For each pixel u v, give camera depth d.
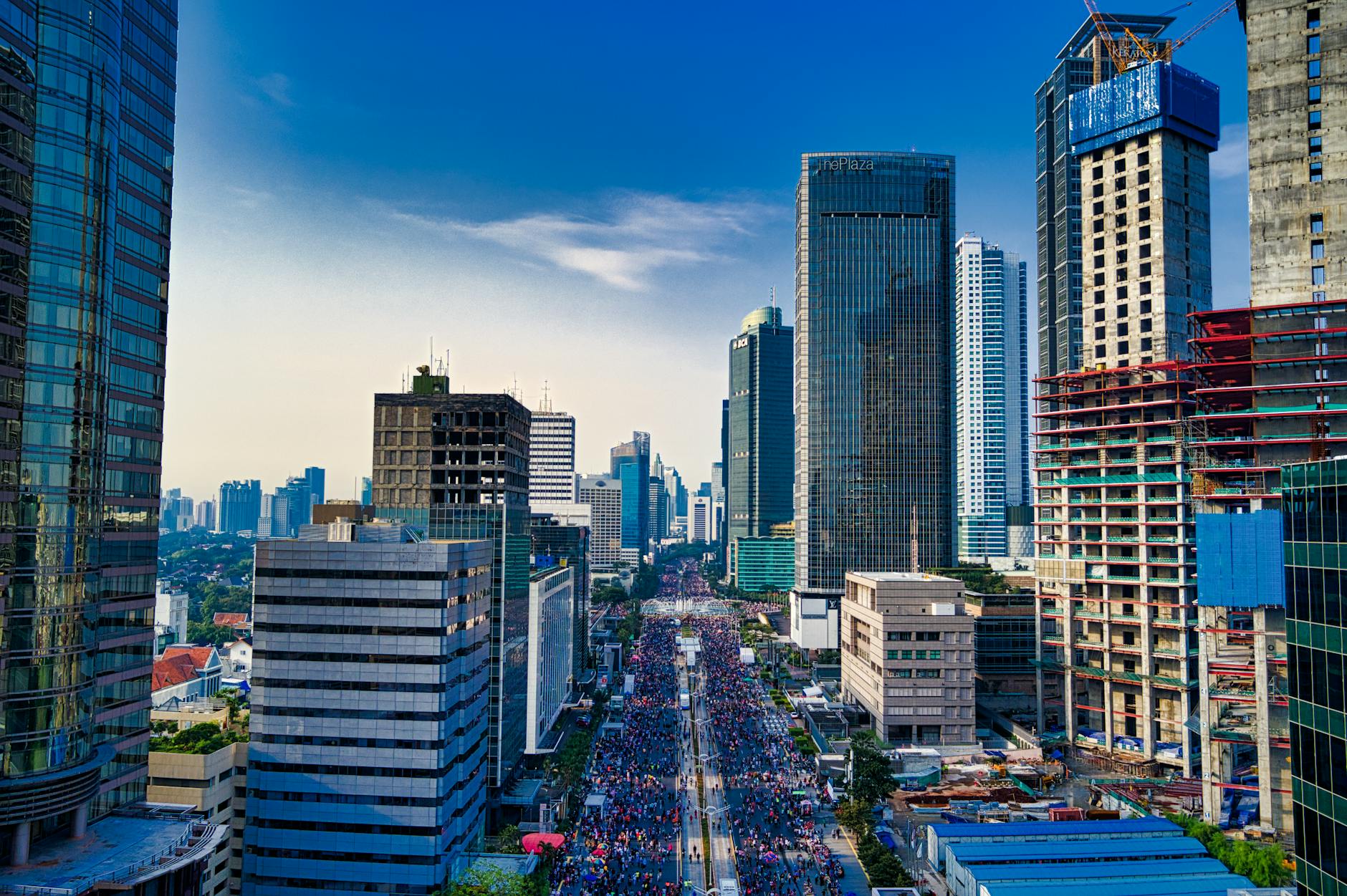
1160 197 181.25
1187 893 96.06
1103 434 176.88
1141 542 168.25
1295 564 68.38
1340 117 133.62
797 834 136.12
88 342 90.44
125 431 103.50
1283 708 127.12
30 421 85.25
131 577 103.62
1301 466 67.88
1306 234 135.00
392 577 113.88
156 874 80.06
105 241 93.19
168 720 133.62
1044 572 187.50
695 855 127.44
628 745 187.12
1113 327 187.62
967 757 172.62
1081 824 116.25
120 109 100.62
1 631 82.06
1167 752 164.00
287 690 114.00
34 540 84.31
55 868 79.19
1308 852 66.56
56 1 88.94
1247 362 136.38
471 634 123.88
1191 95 183.88
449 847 115.31
